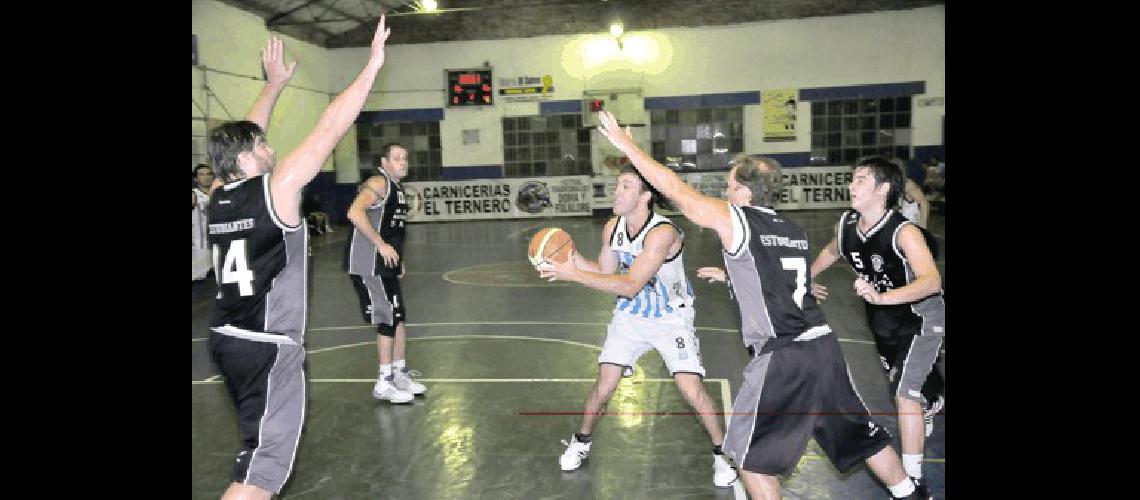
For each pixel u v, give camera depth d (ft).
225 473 13.51
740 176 10.28
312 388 18.94
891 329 11.91
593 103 69.97
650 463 13.65
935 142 66.33
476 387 18.81
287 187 8.97
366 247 16.96
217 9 53.62
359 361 21.63
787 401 9.48
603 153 70.33
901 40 65.87
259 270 9.12
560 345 23.13
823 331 9.72
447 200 72.18
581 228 61.00
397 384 17.93
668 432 15.16
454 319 27.48
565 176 71.10
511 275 37.68
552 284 34.53
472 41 70.59
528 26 69.97
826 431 9.64
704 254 42.27
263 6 59.00
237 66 56.18
